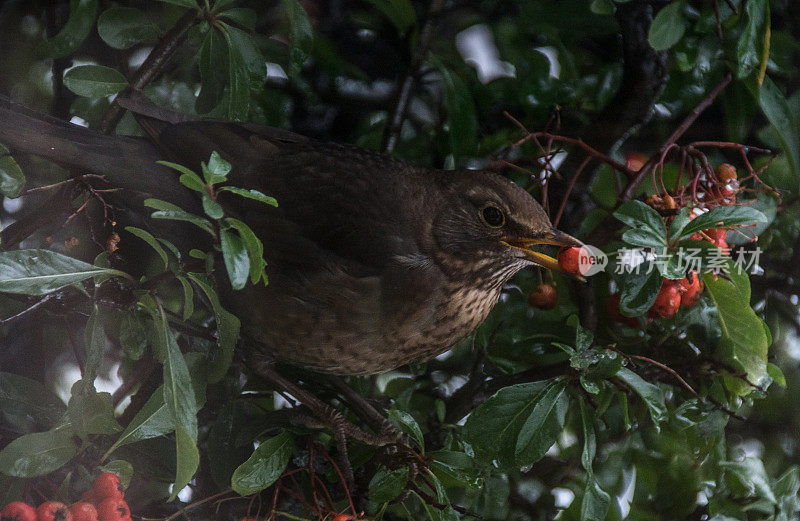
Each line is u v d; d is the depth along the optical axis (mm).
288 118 4594
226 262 4395
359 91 4609
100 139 4488
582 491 4531
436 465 4453
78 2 4492
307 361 4508
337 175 4508
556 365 4508
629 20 4551
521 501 4535
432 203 4508
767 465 4562
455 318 4512
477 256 4508
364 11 4617
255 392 4516
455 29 4602
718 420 4488
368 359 4508
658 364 4473
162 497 4484
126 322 4441
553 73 4590
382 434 4492
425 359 4523
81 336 4535
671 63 4555
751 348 4477
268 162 4512
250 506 4457
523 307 4551
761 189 4523
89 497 4418
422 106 4605
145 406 4430
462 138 4535
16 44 4578
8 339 4523
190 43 4492
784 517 4488
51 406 4449
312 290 4492
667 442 4531
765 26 4477
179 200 4500
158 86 4531
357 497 4469
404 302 4500
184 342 4504
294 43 4488
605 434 4535
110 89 4484
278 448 4441
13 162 4434
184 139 4504
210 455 4477
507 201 4504
